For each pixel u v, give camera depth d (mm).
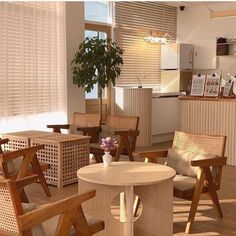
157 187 2994
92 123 5531
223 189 4723
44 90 6195
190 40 8898
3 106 5672
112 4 7691
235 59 8219
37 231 2107
